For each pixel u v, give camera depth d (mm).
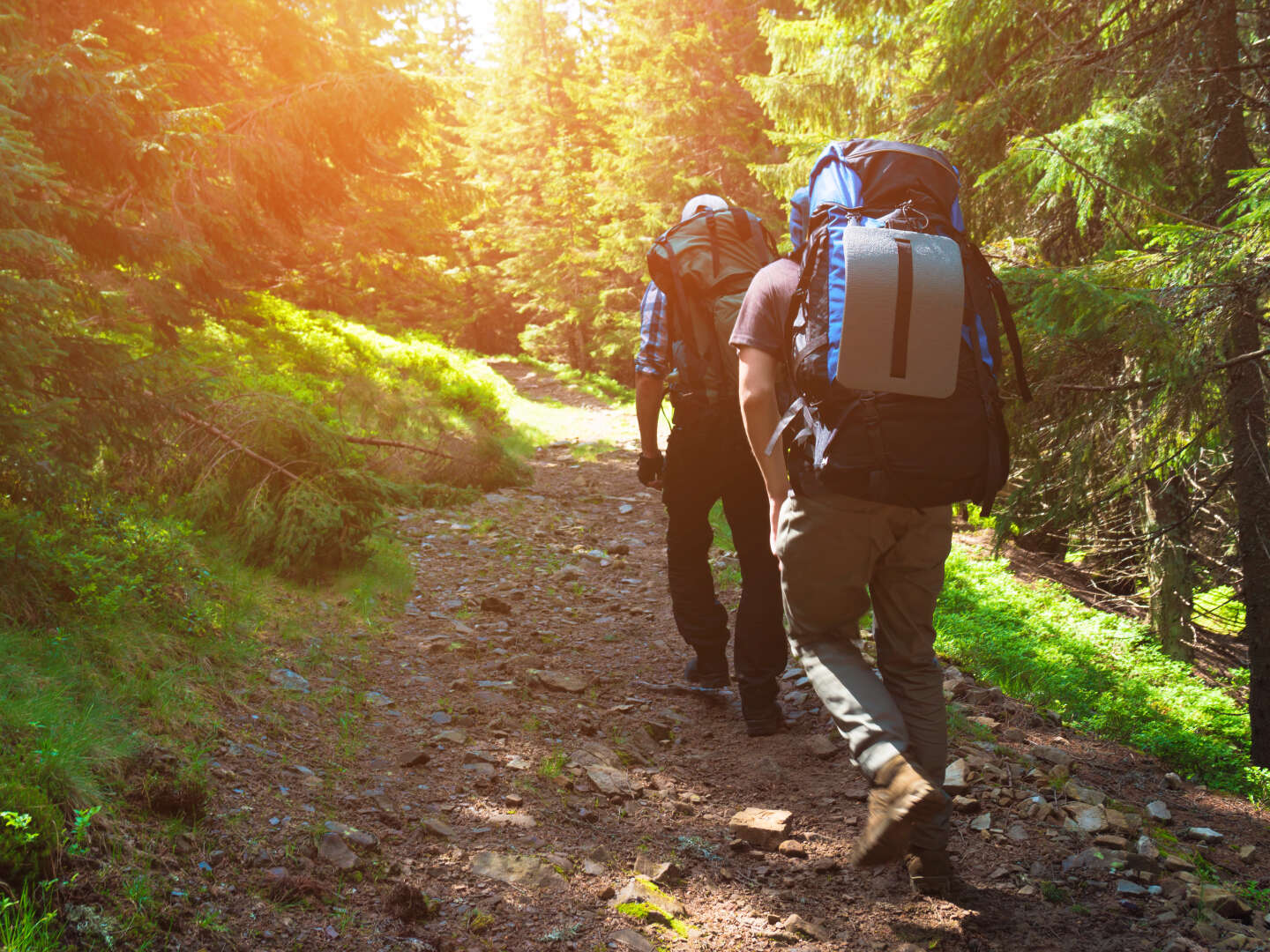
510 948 1996
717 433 3309
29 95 5578
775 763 3168
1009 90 6379
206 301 9961
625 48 24688
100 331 6082
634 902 2230
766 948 2107
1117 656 6887
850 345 1924
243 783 2475
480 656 4125
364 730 3125
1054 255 6746
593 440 13352
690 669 3852
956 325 1940
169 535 4074
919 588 2268
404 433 8516
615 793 2863
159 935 1759
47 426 3291
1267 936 2275
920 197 2145
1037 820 2834
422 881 2215
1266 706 5418
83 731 2283
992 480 2064
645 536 7238
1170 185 5789
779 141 11055
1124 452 5074
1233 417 4961
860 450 1979
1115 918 2289
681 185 22250
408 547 5934
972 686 4418
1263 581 5406
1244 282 4309
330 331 12969
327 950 1867
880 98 9352
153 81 6875
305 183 11984
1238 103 5695
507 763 2984
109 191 7660
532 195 34500
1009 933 2203
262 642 3666
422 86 12070
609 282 30766
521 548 6277
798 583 2195
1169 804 3369
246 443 4891
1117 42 6234
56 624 2955
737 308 3209
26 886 1712
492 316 37969
